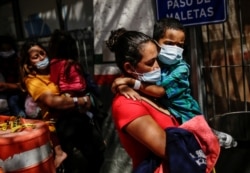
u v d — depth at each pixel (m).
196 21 2.81
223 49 3.24
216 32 3.24
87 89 3.26
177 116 1.92
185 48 3.13
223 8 2.67
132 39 1.76
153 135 1.64
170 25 2.12
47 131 2.33
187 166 1.64
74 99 3.07
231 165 2.74
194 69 2.99
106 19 3.65
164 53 2.01
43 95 3.01
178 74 1.97
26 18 5.07
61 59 3.15
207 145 1.75
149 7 3.37
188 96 2.03
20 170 2.12
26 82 3.10
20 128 2.28
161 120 1.79
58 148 3.06
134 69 1.78
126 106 1.70
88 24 4.22
